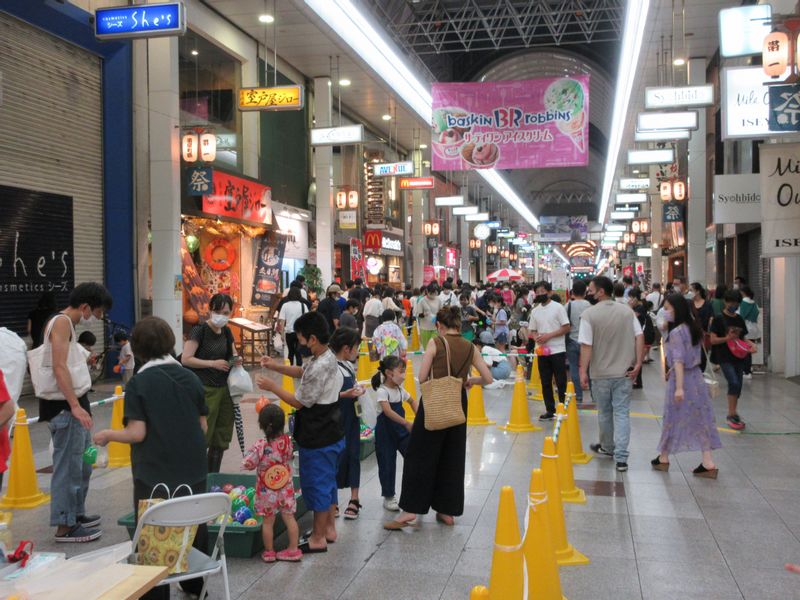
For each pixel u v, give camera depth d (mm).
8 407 3564
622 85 21062
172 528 3504
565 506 5953
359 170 28250
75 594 2516
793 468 7117
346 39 18031
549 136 17250
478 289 24594
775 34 8633
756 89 10188
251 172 18906
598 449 7910
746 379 13281
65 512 5230
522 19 28625
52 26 11883
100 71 13438
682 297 6938
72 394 5074
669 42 17750
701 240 19656
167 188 13695
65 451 5273
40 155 11867
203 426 4309
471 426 9461
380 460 5988
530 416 10141
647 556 4832
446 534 5367
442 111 17516
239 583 4477
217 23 16812
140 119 14078
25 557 2893
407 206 36688
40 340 7773
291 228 21484
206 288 15539
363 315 17078
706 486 6520
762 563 4695
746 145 17094
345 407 5762
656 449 8000
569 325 9750
